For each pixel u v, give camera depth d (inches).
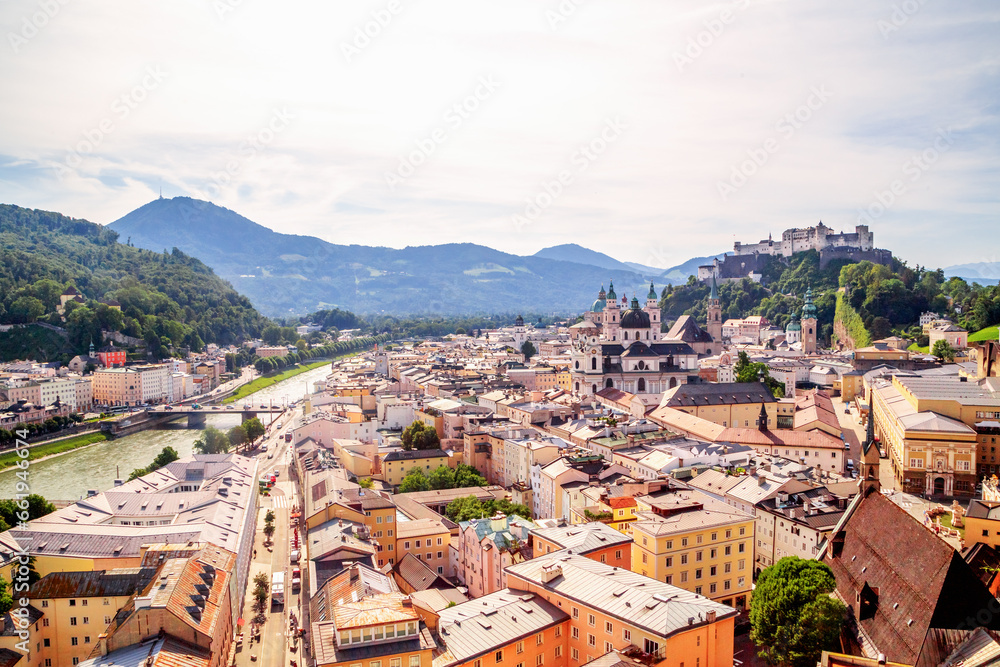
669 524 5698.8
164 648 4660.4
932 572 4544.8
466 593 7106.3
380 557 7519.7
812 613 4751.5
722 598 5851.4
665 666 3956.7
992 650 3882.9
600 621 4399.6
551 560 5251.0
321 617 5369.1
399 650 4079.7
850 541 5738.2
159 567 5949.8
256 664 5959.6
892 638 4498.0
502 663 4328.3
